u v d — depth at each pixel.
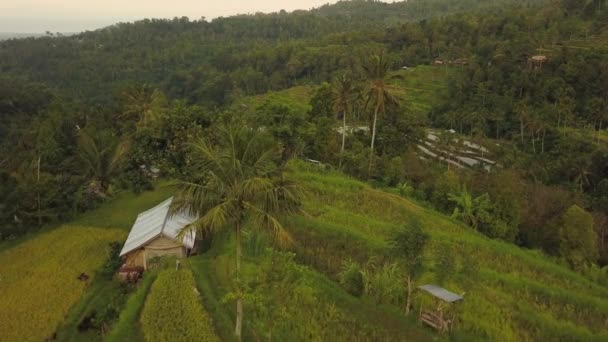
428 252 28.42
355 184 42.16
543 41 104.38
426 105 104.19
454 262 25.19
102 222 38.16
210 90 145.62
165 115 48.16
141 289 23.98
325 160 53.44
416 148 68.12
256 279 19.67
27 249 34.00
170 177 43.47
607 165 58.72
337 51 145.00
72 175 48.38
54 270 30.08
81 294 27.02
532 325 23.55
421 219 36.94
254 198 18.28
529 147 79.31
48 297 26.72
